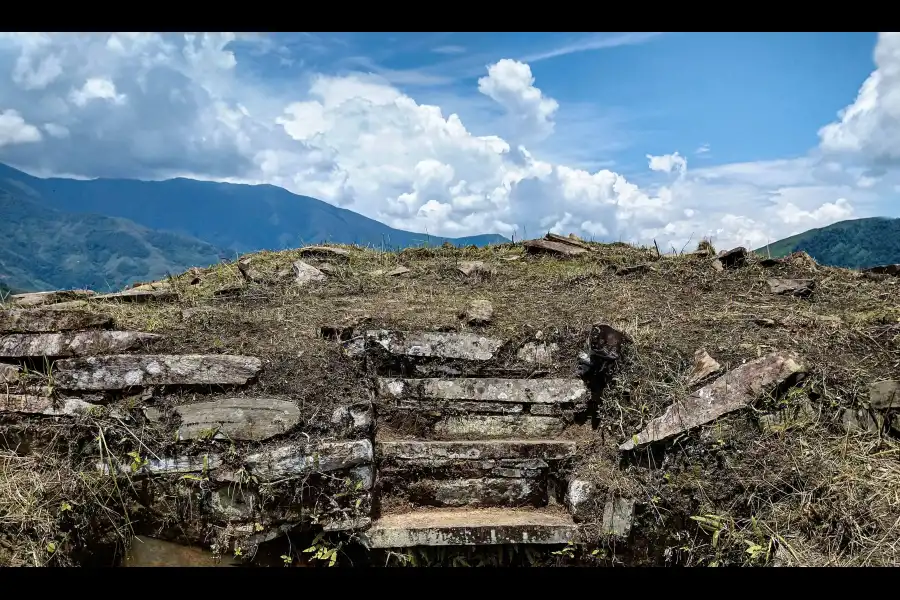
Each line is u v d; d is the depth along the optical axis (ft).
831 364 13.03
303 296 17.88
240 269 20.93
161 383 12.54
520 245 24.80
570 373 13.91
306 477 11.62
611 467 12.47
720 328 14.82
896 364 13.19
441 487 12.72
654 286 18.49
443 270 20.63
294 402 12.30
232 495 11.73
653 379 13.24
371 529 11.52
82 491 11.70
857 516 10.71
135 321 14.99
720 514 11.40
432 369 13.91
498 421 13.52
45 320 13.67
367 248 24.39
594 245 24.27
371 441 12.42
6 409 12.60
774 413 12.23
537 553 11.74
